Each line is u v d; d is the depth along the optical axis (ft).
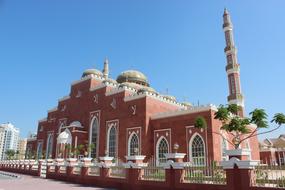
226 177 40.45
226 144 90.27
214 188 41.96
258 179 37.76
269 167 37.22
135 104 110.11
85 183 74.23
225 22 142.51
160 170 52.80
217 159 84.12
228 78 133.39
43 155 156.66
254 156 119.44
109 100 122.42
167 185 49.70
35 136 194.70
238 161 38.93
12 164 143.33
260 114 45.11
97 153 119.34
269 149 146.10
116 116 116.57
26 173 122.83
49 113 169.37
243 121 47.21
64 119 148.56
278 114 44.01
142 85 144.15
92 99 132.05
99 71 154.61
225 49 138.00
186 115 94.99
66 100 152.05
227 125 49.83
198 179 45.37
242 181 38.19
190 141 91.15
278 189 34.68
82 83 142.61
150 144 102.78
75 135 124.88
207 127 87.51
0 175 115.14
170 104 117.80
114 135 115.44
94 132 126.11
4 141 313.53
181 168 48.08
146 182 54.34
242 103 126.72
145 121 103.76
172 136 97.35
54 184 73.92
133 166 58.23
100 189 60.95
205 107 89.86
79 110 138.92
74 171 82.74
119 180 61.93
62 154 123.85
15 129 331.98
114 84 129.59
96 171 72.08
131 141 107.55
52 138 157.79
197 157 87.97
